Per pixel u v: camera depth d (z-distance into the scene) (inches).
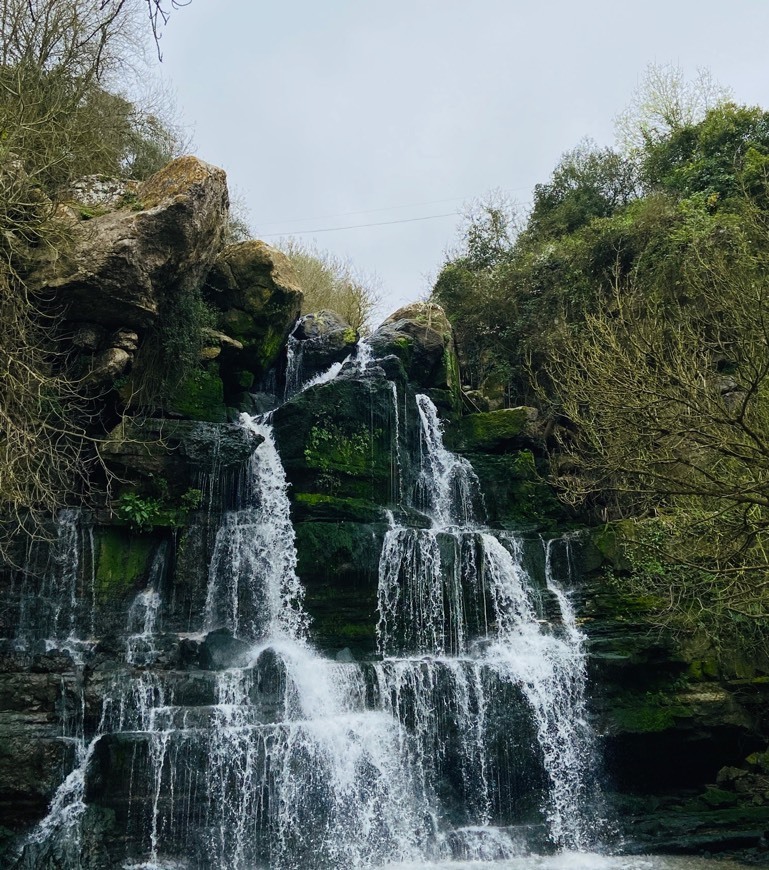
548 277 985.5
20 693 436.8
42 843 387.9
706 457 528.7
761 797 529.3
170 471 562.9
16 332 493.4
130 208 575.5
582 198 1190.3
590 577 649.6
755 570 458.9
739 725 548.4
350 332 795.4
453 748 501.4
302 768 443.5
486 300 1008.2
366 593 581.6
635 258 930.1
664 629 574.9
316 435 647.1
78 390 529.7
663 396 433.1
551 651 570.9
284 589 577.3
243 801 422.9
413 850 459.5
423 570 601.3
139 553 541.6
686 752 552.4
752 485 415.8
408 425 730.8
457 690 518.3
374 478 673.6
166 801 408.2
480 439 789.2
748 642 572.7
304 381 780.6
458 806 488.4
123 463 551.8
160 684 457.1
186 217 571.8
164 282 582.9
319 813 441.1
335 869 433.7
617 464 463.2
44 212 526.6
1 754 411.2
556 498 759.1
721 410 432.5
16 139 545.6
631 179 1198.9
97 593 519.5
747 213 620.7
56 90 621.6
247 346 693.3
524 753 516.1
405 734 490.6
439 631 593.0
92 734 438.9
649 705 549.0
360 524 601.6
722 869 429.7
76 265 530.9
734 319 491.8
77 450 514.0
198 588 551.5
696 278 544.4
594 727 538.0
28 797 408.5
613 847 480.7
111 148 737.6
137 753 410.0
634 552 623.2
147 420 570.3
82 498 535.5
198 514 565.9
